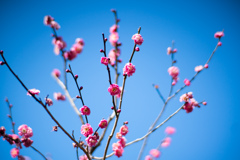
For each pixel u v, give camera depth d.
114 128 3.15
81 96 3.13
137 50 3.09
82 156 3.69
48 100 3.00
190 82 3.86
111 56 4.29
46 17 2.72
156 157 3.48
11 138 2.85
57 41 2.69
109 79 3.01
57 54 2.81
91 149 3.82
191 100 3.49
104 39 2.97
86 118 3.18
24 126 3.03
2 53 2.57
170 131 3.63
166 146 3.54
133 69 3.10
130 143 3.49
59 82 3.87
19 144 2.96
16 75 2.63
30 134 3.00
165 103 3.91
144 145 3.70
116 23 4.22
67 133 2.96
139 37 3.09
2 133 2.76
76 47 2.86
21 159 2.95
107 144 3.18
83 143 3.37
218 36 3.98
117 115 3.13
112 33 4.17
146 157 3.51
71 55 2.82
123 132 3.44
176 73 3.83
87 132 3.11
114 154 3.49
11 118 3.66
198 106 3.45
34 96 2.71
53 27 2.72
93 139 3.06
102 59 2.93
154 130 3.43
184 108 3.41
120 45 4.27
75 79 3.03
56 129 3.07
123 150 3.45
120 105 3.16
